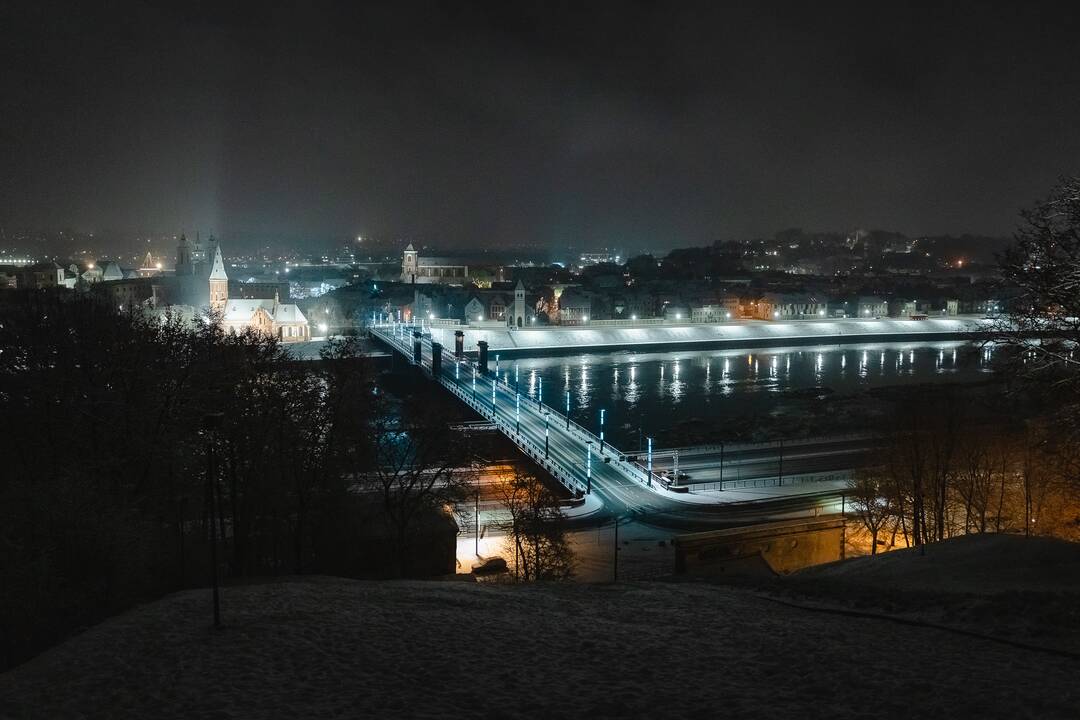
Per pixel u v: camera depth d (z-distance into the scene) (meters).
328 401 63.00
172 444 56.78
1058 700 17.59
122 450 57.94
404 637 24.91
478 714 18.11
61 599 37.81
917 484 69.12
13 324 68.75
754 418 163.12
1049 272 42.72
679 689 19.53
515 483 94.44
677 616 28.38
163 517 57.84
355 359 69.19
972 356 49.53
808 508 96.06
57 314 70.56
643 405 185.38
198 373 61.00
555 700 18.91
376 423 70.31
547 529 70.06
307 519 62.91
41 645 35.78
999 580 36.28
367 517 65.38
